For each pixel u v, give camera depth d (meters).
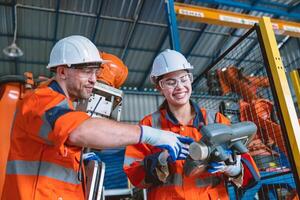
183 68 1.95
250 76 2.99
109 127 1.29
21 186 1.41
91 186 1.57
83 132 1.25
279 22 6.19
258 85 2.93
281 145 2.83
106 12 10.98
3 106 2.28
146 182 1.83
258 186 2.82
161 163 1.72
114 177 6.49
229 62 3.12
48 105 1.34
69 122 1.26
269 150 2.94
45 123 1.32
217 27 12.34
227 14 5.43
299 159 1.91
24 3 10.26
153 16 11.43
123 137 1.32
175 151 1.44
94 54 1.61
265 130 2.94
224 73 3.20
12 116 2.24
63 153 1.28
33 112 1.35
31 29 11.23
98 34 11.83
